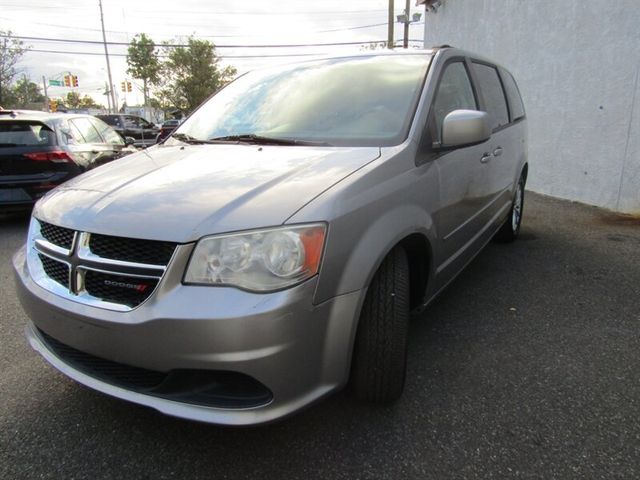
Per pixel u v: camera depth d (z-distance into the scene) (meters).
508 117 4.59
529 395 2.55
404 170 2.43
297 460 2.12
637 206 6.55
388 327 2.21
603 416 2.38
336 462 2.11
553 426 2.31
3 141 6.37
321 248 1.89
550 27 7.93
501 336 3.19
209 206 1.97
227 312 1.77
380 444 2.21
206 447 2.21
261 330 1.78
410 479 2.01
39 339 2.40
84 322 1.97
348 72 3.23
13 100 32.06
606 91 6.90
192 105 42.69
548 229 5.96
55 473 2.06
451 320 3.43
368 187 2.17
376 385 2.28
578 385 2.64
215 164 2.47
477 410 2.43
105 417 2.42
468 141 2.57
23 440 2.26
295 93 3.21
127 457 2.15
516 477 2.01
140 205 2.05
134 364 1.91
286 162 2.38
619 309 3.59
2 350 3.11
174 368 1.85
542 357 2.93
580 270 4.43
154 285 1.87
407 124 2.66
